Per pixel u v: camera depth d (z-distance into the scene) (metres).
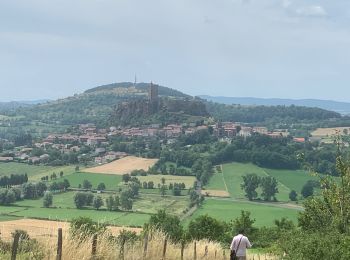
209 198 137.75
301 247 15.75
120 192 136.38
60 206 114.44
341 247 15.19
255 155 183.38
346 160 22.22
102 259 11.84
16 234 9.59
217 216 108.00
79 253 11.13
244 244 17.34
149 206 122.19
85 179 157.75
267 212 113.69
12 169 182.25
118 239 13.65
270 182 135.00
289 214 110.38
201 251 19.61
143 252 13.53
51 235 11.87
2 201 115.31
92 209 111.31
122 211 110.25
